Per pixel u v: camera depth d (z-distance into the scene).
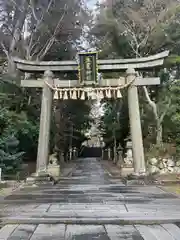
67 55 20.98
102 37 20.95
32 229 4.77
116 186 10.69
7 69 17.89
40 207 6.49
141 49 18.84
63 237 4.31
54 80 12.27
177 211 6.02
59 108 23.50
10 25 18.34
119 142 29.66
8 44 18.97
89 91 11.95
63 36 19.97
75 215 5.58
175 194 8.61
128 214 5.68
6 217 5.38
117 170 20.11
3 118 12.84
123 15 18.36
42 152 11.63
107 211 6.02
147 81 12.01
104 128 35.22
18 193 8.88
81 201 7.35
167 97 16.91
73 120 32.44
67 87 12.19
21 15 17.97
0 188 10.06
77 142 45.94
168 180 11.95
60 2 18.16
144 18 17.27
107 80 12.23
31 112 17.61
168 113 15.85
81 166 26.81
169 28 17.52
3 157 12.09
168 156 16.83
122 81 12.23
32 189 9.88
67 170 20.61
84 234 4.47
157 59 11.88
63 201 7.34
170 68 19.00
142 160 11.58
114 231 4.65
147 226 4.99
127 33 18.41
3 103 14.60
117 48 20.39
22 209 6.23
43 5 17.92
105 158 46.03
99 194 8.63
